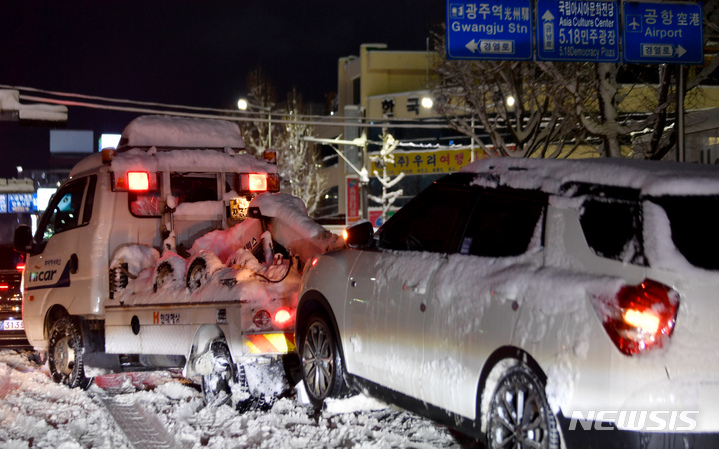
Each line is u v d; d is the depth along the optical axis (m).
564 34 15.14
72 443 6.16
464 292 5.04
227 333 7.13
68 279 9.29
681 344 3.95
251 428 6.58
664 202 4.26
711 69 15.83
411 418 6.86
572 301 4.23
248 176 9.58
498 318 4.70
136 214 9.18
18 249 9.88
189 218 9.30
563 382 4.17
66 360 9.15
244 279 7.14
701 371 3.92
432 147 43.06
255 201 8.49
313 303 7.00
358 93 51.97
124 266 8.65
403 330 5.62
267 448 5.95
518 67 22.91
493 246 5.08
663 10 15.15
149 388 9.12
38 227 10.07
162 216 9.14
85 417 7.32
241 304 6.98
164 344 7.95
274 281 7.19
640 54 15.09
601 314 4.06
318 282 6.82
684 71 15.92
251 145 56.06
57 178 94.25
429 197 5.88
